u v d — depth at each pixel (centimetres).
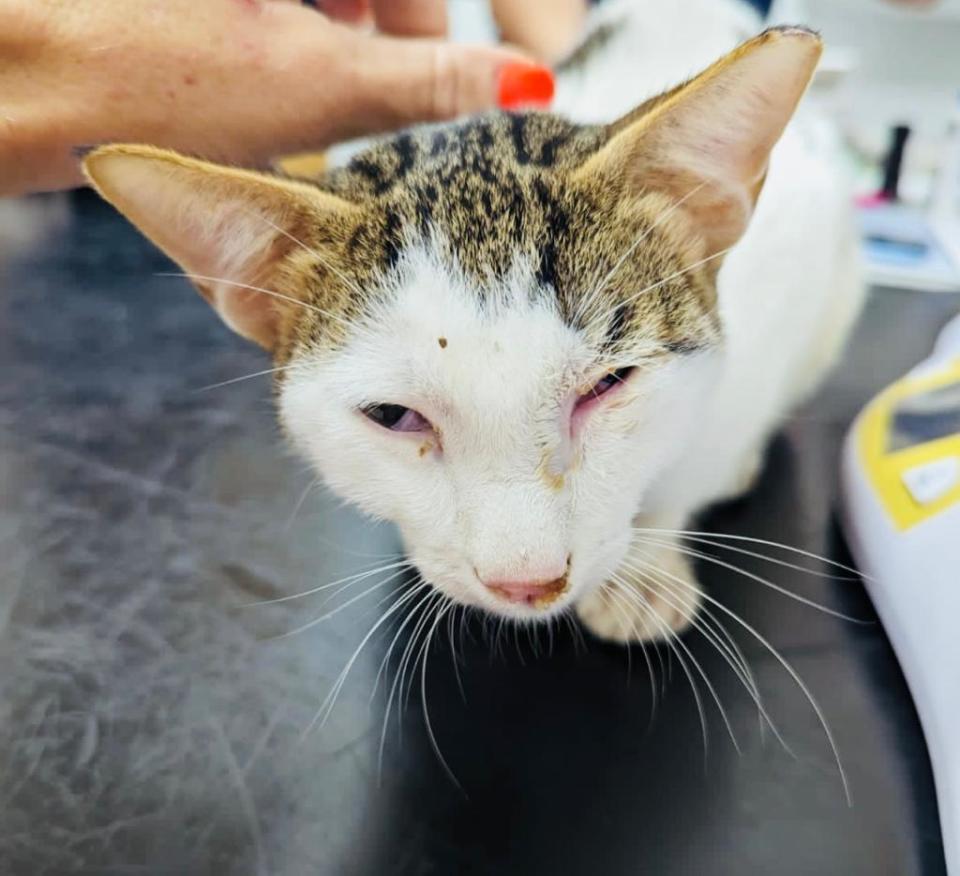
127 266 38
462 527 16
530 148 17
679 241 17
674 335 16
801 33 14
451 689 18
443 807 16
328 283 16
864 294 30
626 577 19
